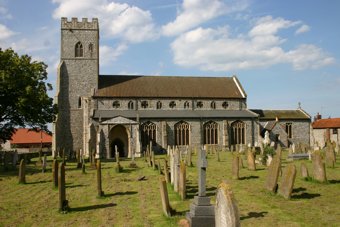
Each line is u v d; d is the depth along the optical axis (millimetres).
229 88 68625
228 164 34094
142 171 30125
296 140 68500
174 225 12438
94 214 14539
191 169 29750
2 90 36938
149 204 16125
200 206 12117
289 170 16312
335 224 11883
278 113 70688
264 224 12141
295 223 12148
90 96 60594
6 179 26297
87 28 62750
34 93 38281
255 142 61125
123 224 12867
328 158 27219
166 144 58469
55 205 16469
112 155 57125
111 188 20969
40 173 29766
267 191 17906
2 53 37875
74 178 26234
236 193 17906
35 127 43156
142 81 65438
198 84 67875
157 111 61906
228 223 8008
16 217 14305
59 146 59188
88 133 56156
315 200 15641
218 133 61469
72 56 61906
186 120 60094
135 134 55406
